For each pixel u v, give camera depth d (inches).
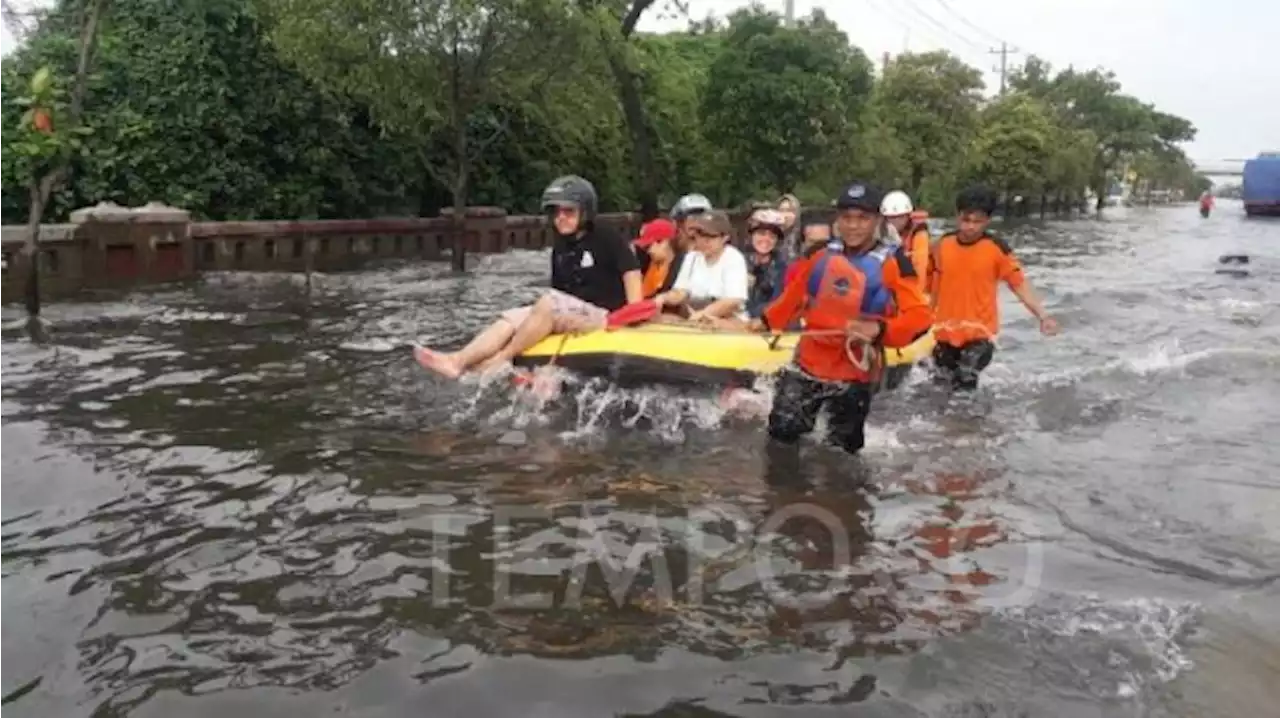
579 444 233.8
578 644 137.6
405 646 135.8
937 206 1943.9
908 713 122.7
